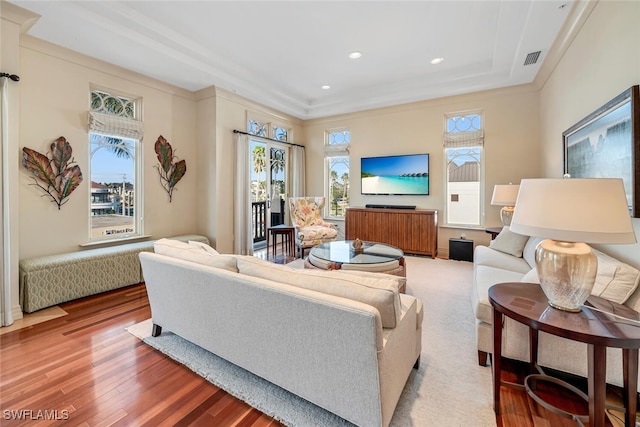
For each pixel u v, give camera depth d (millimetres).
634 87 1763
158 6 2834
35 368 1892
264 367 1589
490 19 3047
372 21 3100
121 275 3438
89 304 2988
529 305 1444
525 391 1666
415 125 5297
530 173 4438
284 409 1525
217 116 4633
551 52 3355
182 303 1964
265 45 3633
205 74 4109
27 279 2715
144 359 1999
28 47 3043
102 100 3746
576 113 2785
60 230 3326
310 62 4133
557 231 1295
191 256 1957
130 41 3184
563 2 2494
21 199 3029
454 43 3572
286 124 6117
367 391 1244
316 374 1381
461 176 5004
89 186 3584
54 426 1425
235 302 1621
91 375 1821
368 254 3293
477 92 4734
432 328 2436
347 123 6043
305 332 1364
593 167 2355
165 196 4445
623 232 1202
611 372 1555
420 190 5266
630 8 1864
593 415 1207
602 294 1578
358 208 5527
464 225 4984
